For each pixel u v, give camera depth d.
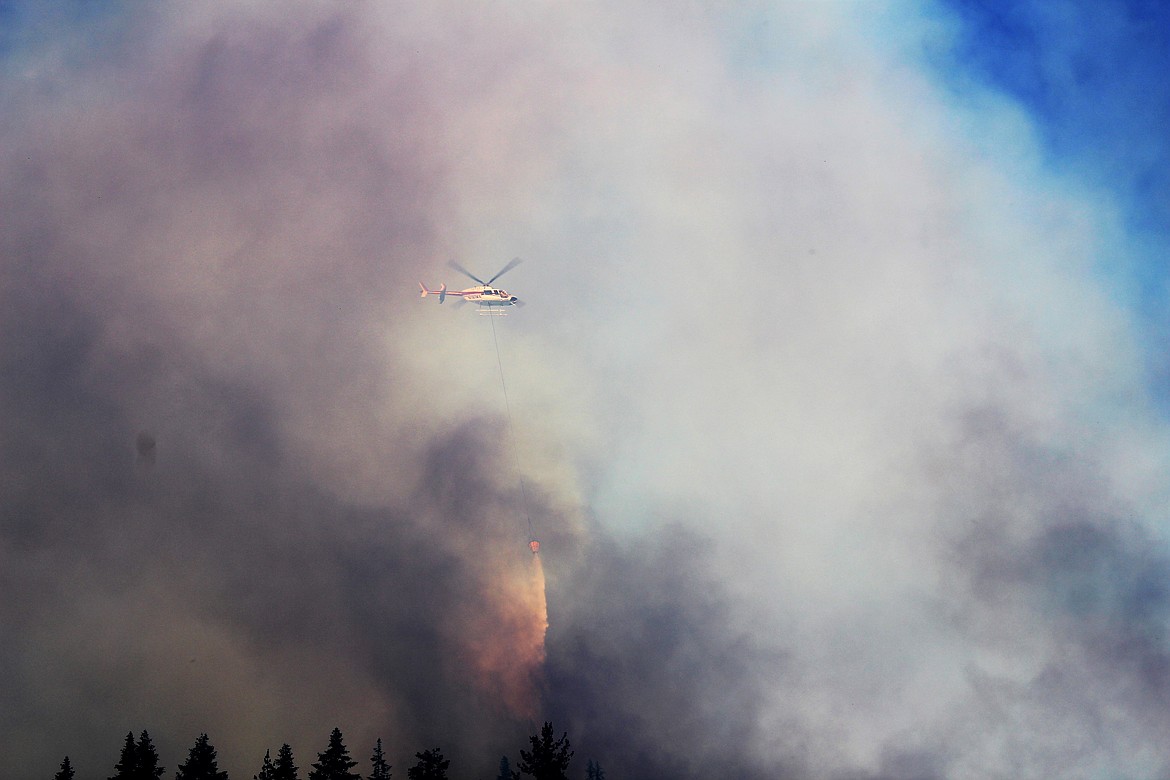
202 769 51.28
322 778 51.78
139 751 51.47
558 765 49.47
